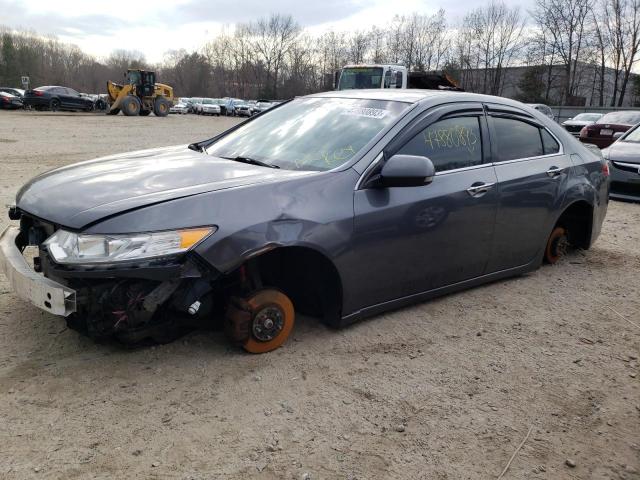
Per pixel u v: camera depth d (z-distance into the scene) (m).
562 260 5.54
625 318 4.21
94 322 2.90
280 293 3.33
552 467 2.52
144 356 3.24
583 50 56.50
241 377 3.08
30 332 3.45
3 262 3.15
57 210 2.96
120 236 2.73
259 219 3.01
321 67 83.50
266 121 4.38
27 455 2.40
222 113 51.66
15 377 2.96
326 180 3.34
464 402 2.99
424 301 4.28
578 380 3.28
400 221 3.58
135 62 103.69
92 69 104.38
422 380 3.18
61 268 2.74
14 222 5.81
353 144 3.65
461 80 67.38
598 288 4.81
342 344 3.52
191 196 2.94
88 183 3.22
